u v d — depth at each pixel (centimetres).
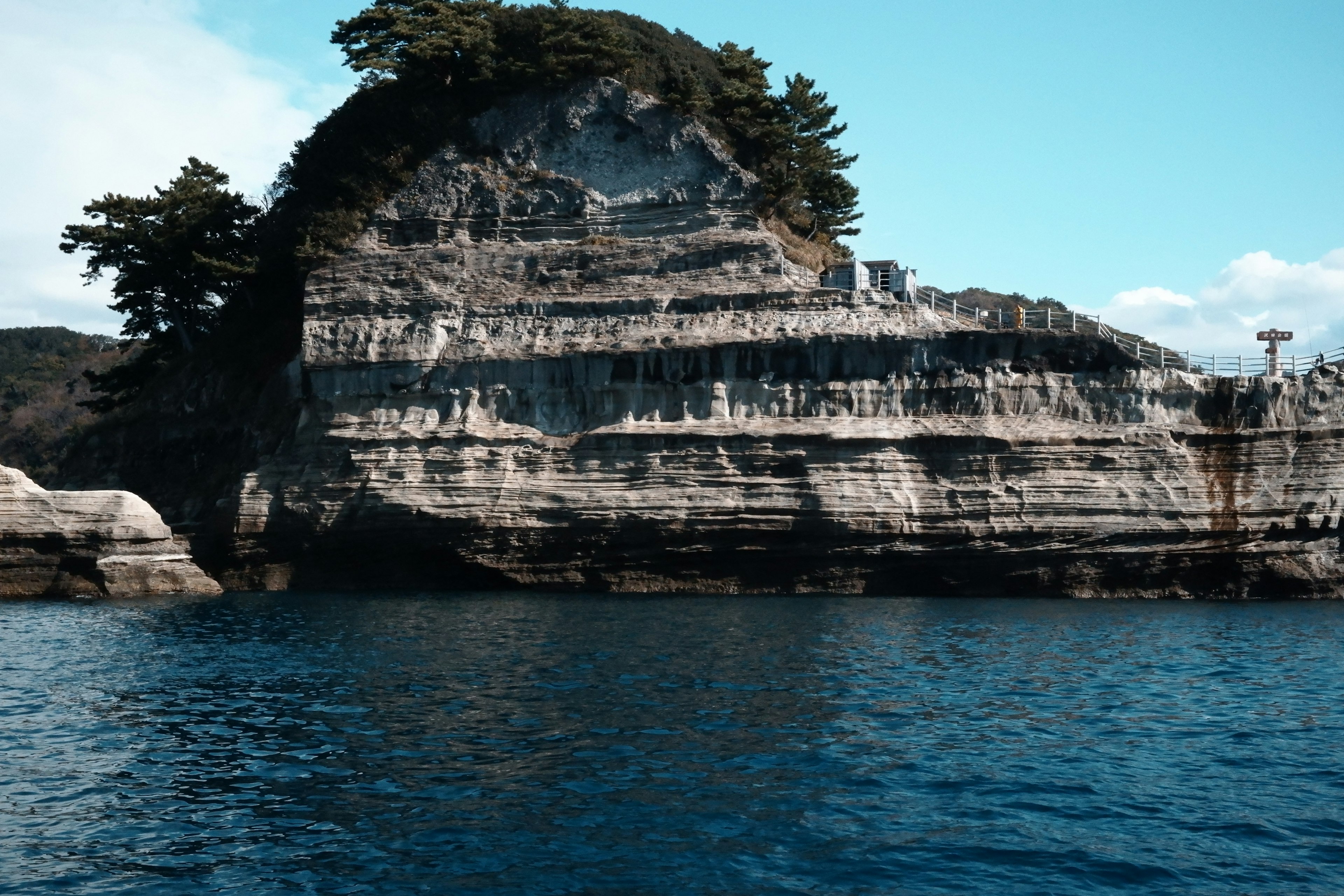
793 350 5444
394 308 6084
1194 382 5147
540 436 5569
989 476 5141
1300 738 2586
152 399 7038
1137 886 1802
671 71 6800
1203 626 4172
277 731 2634
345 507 5647
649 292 5956
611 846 1948
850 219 7494
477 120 6569
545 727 2634
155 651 3675
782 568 5322
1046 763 2383
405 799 2173
